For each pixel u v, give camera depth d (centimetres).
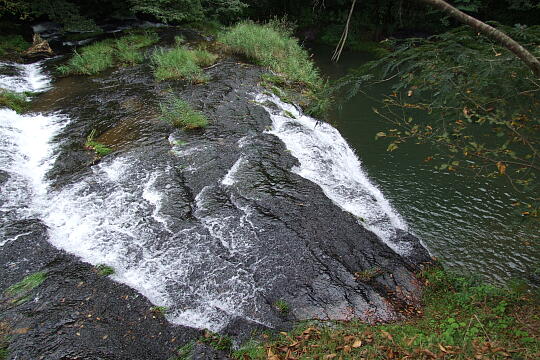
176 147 829
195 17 1828
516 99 389
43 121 950
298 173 791
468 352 391
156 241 595
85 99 1070
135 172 750
